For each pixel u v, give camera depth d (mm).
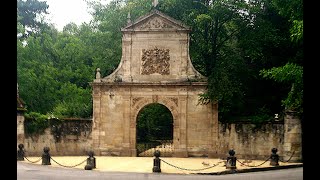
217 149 41312
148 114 58562
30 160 37531
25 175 26812
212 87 40375
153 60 42781
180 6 46844
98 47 62000
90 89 60469
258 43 42594
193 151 41531
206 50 46875
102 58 60156
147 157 41469
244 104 45375
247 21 44125
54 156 42656
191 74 42062
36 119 42594
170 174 29250
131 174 28906
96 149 42781
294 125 37438
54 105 56781
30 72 55281
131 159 39438
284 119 38438
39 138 42656
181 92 41938
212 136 41406
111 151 42594
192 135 41688
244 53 44562
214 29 45969
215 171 30547
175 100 42062
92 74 61625
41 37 70750
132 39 43250
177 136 41781
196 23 44781
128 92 42719
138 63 42969
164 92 42219
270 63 44938
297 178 26828
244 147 40750
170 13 47281
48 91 56688
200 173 29781
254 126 40531
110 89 43000
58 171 29672
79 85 63469
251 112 45094
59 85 59250
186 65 42281
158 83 42031
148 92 42406
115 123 42781
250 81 45719
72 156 42844
